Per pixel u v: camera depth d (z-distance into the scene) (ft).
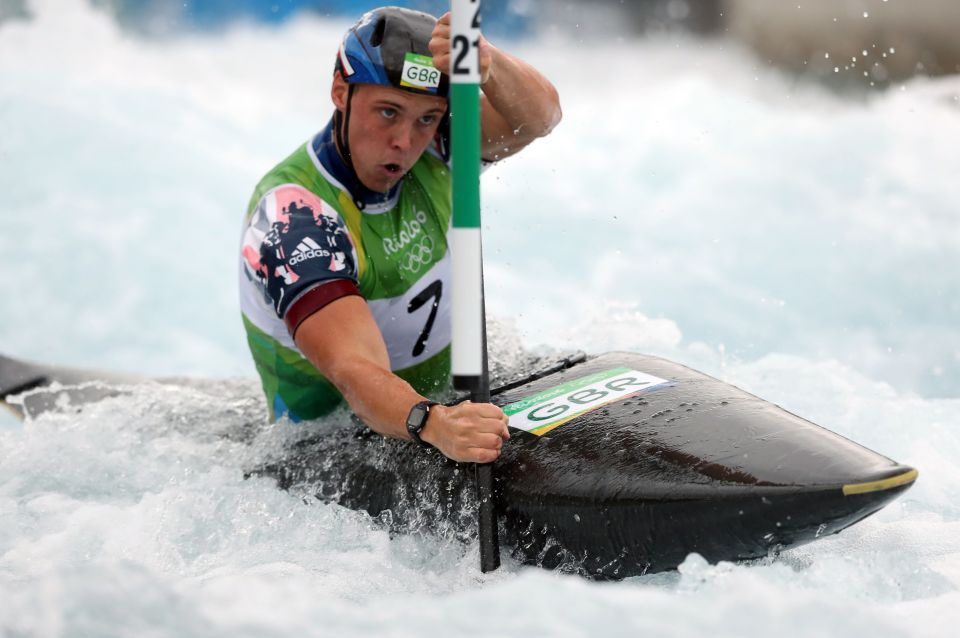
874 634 22.66
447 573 29.55
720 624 23.00
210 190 85.76
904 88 103.45
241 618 24.38
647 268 72.13
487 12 134.62
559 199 82.74
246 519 33.73
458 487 31.17
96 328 69.92
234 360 67.31
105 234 78.59
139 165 87.61
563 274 72.69
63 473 38.11
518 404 33.35
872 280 67.77
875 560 27.63
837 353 60.29
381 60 33.19
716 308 66.59
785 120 91.76
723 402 30.25
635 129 92.73
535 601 24.35
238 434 41.86
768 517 25.99
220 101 105.81
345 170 36.04
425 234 38.24
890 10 116.57
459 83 27.71
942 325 62.49
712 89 101.55
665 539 27.22
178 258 77.46
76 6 124.77
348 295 33.30
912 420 40.70
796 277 69.00
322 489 35.17
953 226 72.23
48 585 25.75
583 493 28.27
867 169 81.15
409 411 29.86
